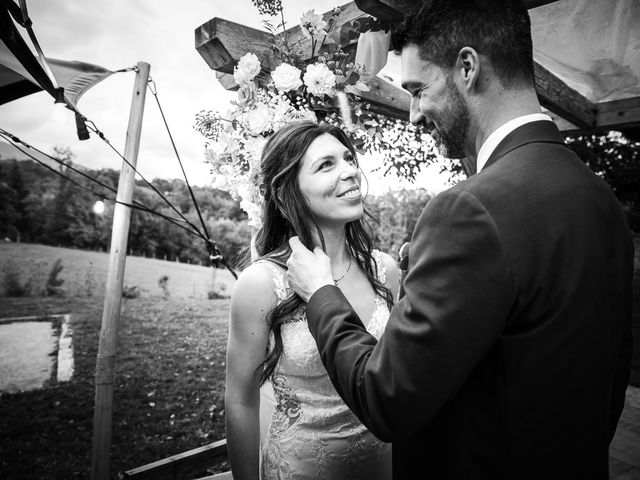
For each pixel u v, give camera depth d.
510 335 0.70
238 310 1.30
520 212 0.69
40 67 2.52
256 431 1.36
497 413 0.72
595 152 5.27
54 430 5.53
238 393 1.34
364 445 1.35
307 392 1.32
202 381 6.82
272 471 1.37
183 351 7.48
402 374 0.70
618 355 0.79
